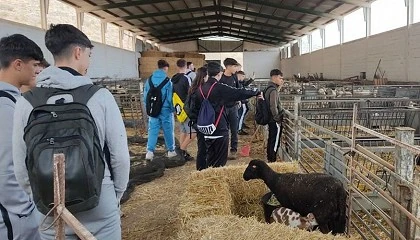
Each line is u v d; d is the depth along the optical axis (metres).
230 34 27.31
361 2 13.38
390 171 2.18
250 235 1.92
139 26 20.66
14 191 1.54
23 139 1.29
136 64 21.97
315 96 6.50
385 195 2.22
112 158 1.39
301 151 4.49
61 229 1.16
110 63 16.72
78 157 1.18
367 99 5.25
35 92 1.30
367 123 5.24
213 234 1.93
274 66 29.11
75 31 1.39
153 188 4.23
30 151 1.18
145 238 2.98
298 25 20.20
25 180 1.35
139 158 5.45
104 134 1.35
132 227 3.20
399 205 2.02
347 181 2.93
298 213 2.71
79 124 1.22
